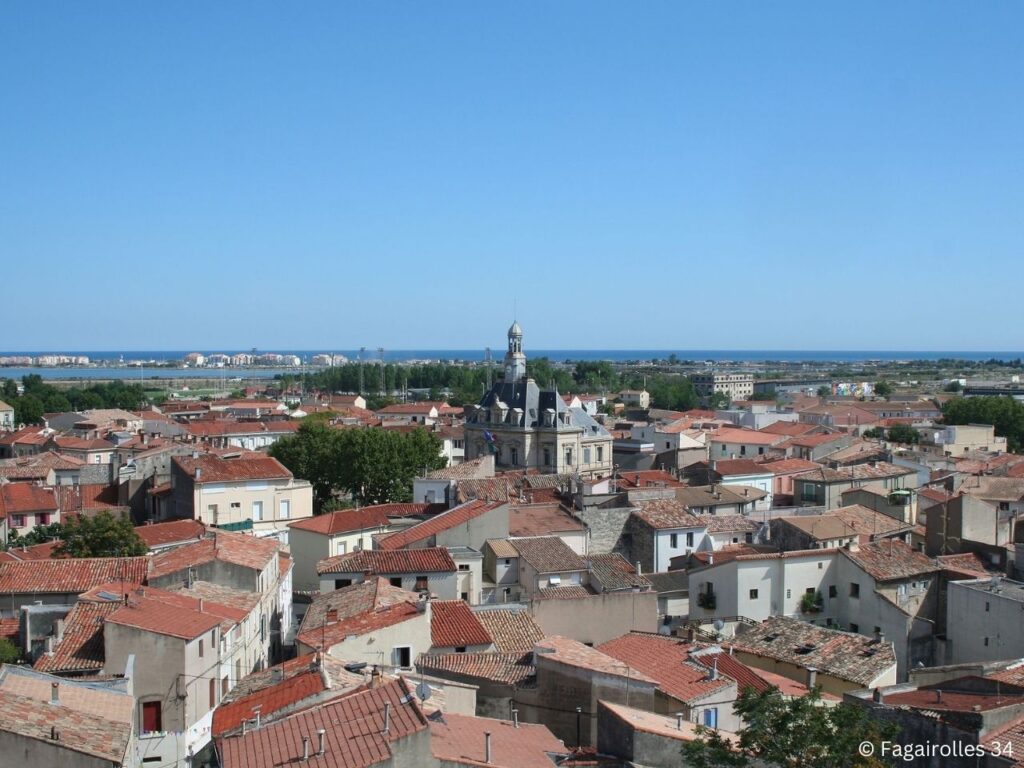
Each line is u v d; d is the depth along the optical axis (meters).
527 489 133.75
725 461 175.25
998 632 84.81
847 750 45.28
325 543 116.06
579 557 101.38
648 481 153.88
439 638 71.12
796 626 80.88
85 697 53.69
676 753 47.19
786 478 173.00
